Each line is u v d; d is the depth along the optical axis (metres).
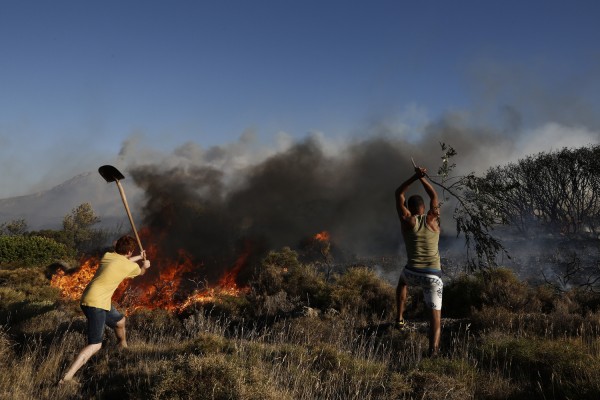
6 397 4.18
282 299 9.80
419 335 6.50
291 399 4.05
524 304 8.64
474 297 9.01
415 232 5.55
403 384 4.37
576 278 15.86
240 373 4.23
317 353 5.58
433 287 5.47
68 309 10.84
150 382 4.31
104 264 5.42
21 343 6.14
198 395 3.92
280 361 5.24
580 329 6.32
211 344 5.57
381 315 8.52
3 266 23.42
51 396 4.37
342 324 7.48
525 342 5.52
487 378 4.78
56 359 5.31
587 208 24.88
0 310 9.05
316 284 10.98
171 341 6.62
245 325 8.48
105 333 6.59
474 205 5.85
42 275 19.08
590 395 3.98
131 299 13.67
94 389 4.66
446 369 4.91
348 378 4.82
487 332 6.65
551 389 4.33
